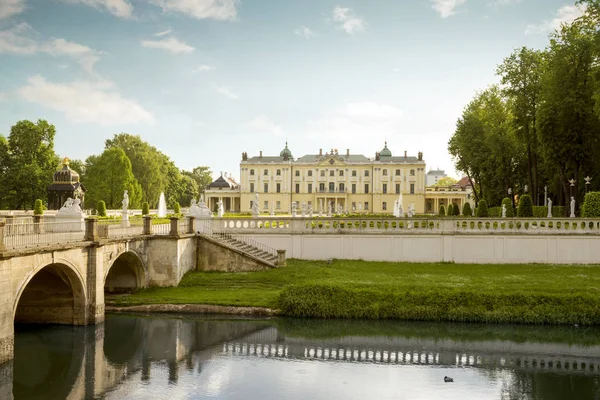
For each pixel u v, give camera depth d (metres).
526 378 18.00
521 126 47.25
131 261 27.97
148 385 16.80
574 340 22.14
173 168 114.44
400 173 124.81
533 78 44.75
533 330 23.36
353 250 33.50
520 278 28.38
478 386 17.22
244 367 18.67
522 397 16.39
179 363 18.91
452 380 17.64
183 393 16.19
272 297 26.66
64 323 23.00
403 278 28.45
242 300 26.17
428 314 24.47
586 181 44.41
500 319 24.08
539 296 24.64
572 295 24.56
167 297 26.72
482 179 59.12
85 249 22.09
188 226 31.47
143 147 90.44
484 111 57.50
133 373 17.88
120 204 76.06
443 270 30.77
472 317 24.28
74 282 22.00
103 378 17.36
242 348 20.78
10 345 16.73
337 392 16.47
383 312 24.62
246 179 128.38
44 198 70.62
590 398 16.36
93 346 20.66
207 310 25.50
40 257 18.44
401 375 18.14
